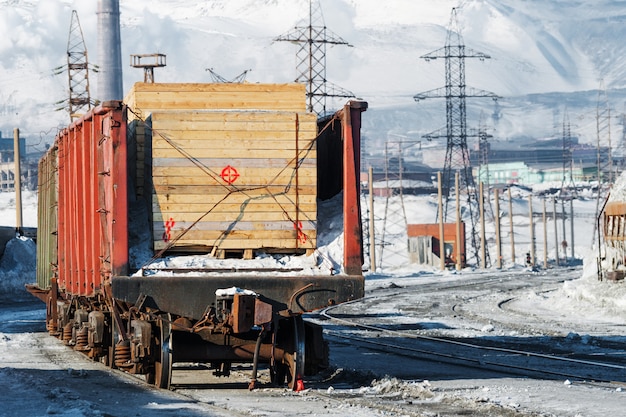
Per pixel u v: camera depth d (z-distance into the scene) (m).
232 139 35.50
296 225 35.72
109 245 35.41
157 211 35.00
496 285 138.50
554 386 36.53
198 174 35.25
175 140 35.19
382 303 102.50
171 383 38.28
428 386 36.19
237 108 38.78
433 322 75.44
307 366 36.50
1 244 121.56
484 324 73.06
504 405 31.36
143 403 32.09
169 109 38.53
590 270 107.56
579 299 90.12
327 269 35.53
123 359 36.28
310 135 35.91
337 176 37.47
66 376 40.38
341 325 74.25
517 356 49.38
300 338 35.78
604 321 76.19
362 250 35.78
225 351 36.34
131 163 36.75
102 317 41.94
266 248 35.69
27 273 119.56
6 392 34.59
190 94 38.59
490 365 44.62
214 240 35.28
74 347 48.62
